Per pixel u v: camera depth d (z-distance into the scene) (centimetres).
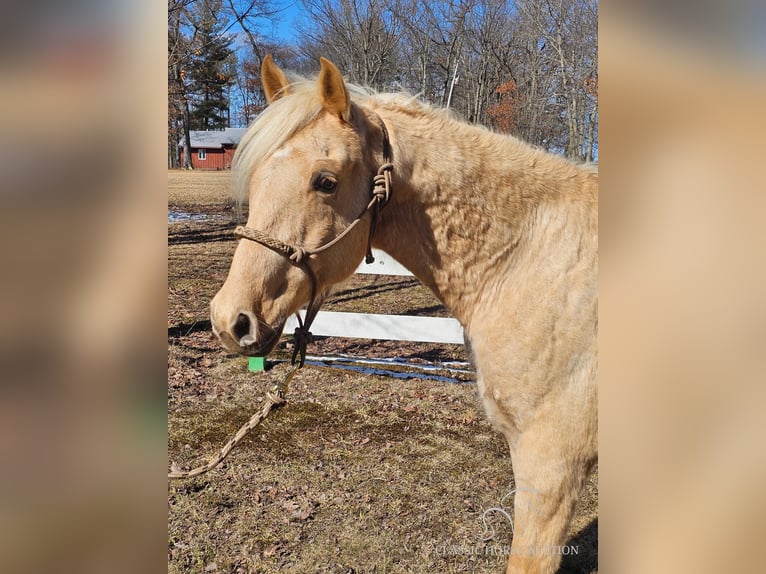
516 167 180
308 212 162
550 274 170
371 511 265
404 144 177
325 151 162
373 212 173
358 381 427
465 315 184
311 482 288
